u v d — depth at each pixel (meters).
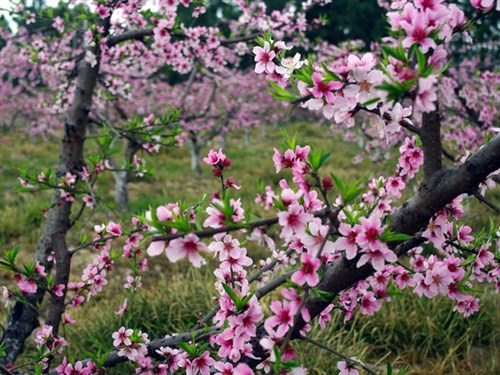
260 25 5.50
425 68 1.21
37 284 2.95
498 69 7.75
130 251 3.18
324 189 1.42
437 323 4.61
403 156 1.83
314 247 1.38
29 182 3.45
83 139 3.96
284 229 1.32
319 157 1.41
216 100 14.82
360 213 1.50
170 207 1.74
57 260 3.23
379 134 1.50
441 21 1.22
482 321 4.71
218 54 5.28
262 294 1.75
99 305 5.41
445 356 4.36
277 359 1.28
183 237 1.25
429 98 1.17
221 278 1.91
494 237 2.14
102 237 3.06
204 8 4.14
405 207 1.62
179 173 13.44
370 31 17.62
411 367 4.29
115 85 5.43
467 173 1.46
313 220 1.36
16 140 18.30
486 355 4.46
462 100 6.25
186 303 4.95
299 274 1.30
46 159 14.76
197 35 4.53
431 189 1.53
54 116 15.01
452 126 7.46
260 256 6.68
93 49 4.10
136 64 5.93
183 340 2.36
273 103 20.66
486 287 5.10
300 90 1.52
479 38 7.81
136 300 5.00
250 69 16.34
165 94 13.14
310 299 1.69
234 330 1.54
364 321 4.70
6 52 11.31
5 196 10.09
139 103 12.45
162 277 6.15
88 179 3.76
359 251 1.40
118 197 9.14
